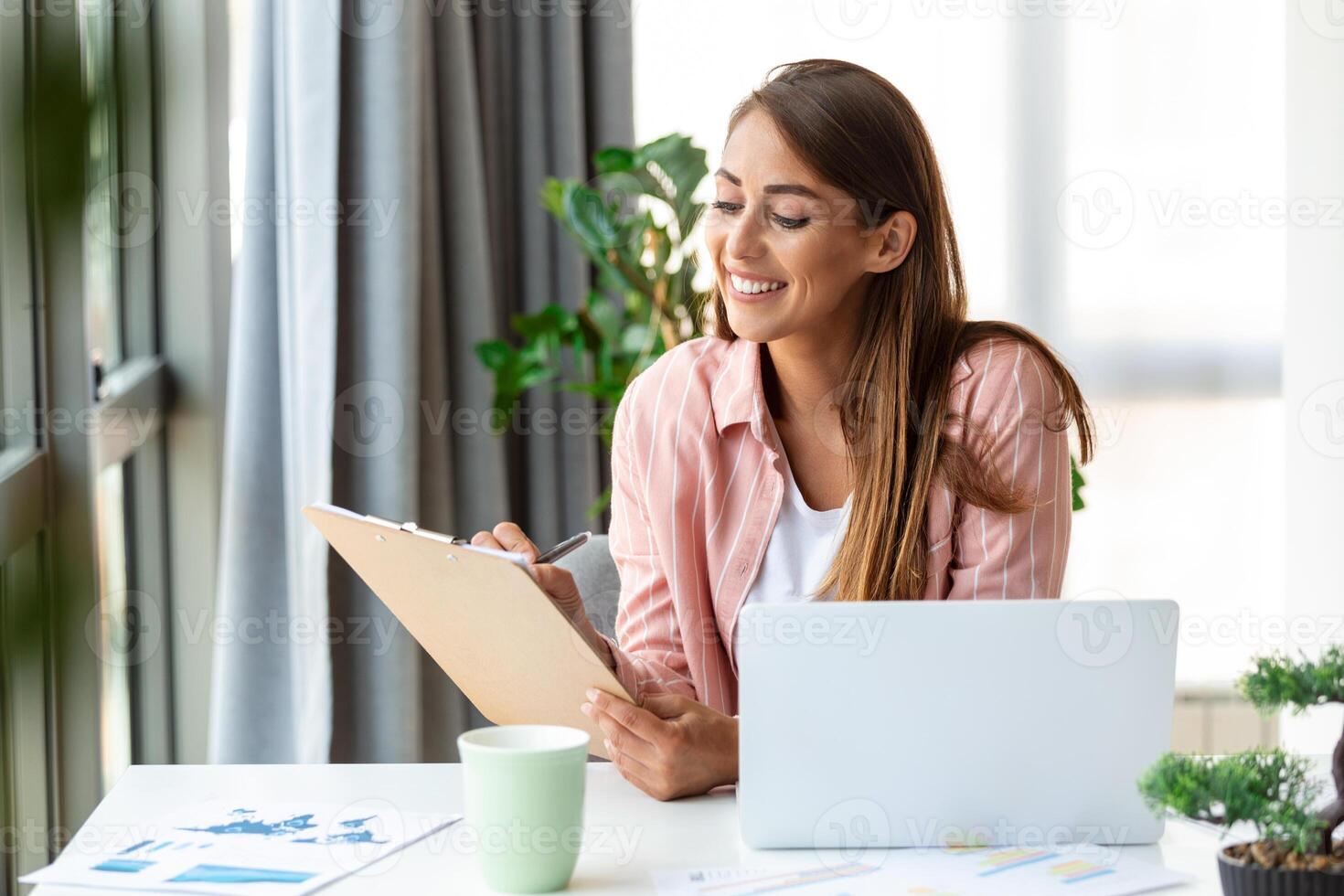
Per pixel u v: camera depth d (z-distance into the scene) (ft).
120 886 2.48
